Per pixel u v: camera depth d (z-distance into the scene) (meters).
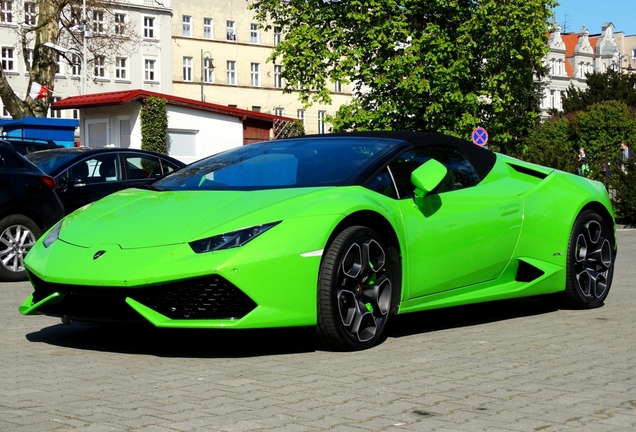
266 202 4.68
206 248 4.37
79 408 3.41
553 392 3.76
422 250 5.12
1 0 37.97
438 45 27.19
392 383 3.91
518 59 27.30
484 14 26.89
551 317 6.03
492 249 5.59
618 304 6.68
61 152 11.90
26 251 8.90
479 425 3.21
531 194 6.00
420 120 29.12
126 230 4.69
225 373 4.11
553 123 50.62
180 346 4.85
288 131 32.66
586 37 105.50
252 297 4.32
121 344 4.92
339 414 3.35
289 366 4.29
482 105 28.72
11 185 8.81
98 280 4.39
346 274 4.65
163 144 27.91
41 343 4.98
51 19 31.00
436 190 5.39
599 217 6.42
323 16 28.59
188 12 72.56
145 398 3.59
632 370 4.24
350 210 4.68
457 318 5.99
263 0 29.97
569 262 6.19
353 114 28.95
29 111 30.58
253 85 76.19
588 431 3.16
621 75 74.69
